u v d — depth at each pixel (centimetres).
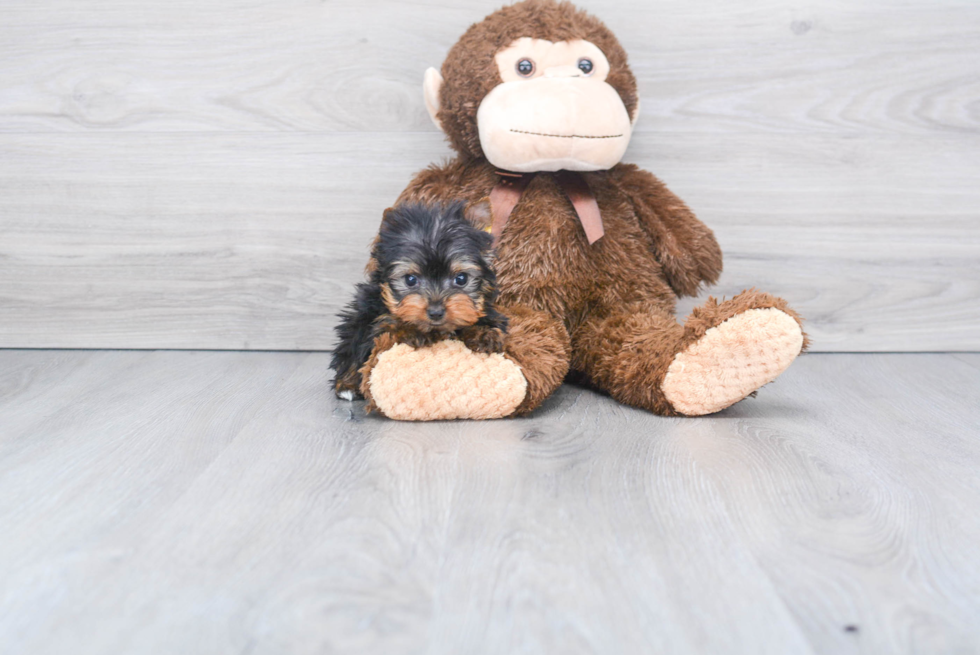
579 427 166
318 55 224
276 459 144
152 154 227
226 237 233
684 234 196
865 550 110
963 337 241
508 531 114
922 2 224
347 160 229
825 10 224
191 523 117
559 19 190
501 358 166
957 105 230
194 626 90
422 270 158
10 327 237
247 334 239
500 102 183
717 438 159
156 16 221
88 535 113
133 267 234
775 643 87
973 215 236
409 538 112
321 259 235
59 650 85
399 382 162
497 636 88
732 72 227
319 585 99
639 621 91
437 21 224
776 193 234
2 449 149
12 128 225
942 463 146
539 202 195
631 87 200
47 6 219
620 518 119
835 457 148
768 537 113
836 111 230
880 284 240
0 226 230
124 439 156
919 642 88
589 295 196
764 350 161
